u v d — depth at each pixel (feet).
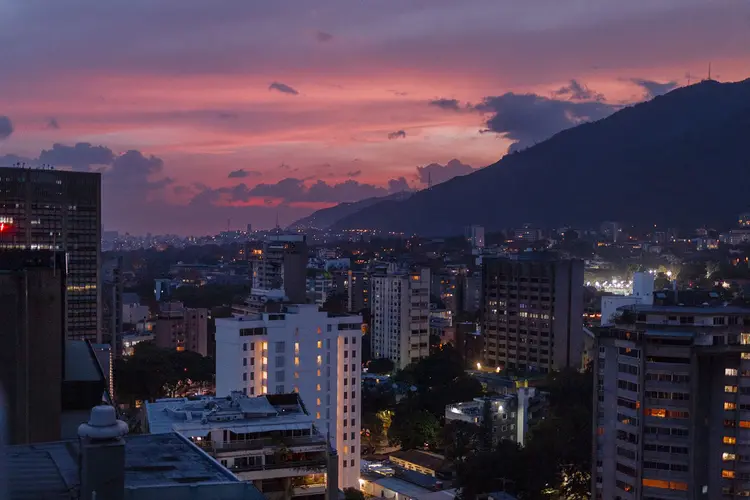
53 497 75.25
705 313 488.85
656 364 486.79
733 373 474.49
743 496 471.62
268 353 631.56
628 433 500.33
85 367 172.35
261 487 328.08
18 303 131.75
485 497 571.69
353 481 652.89
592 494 526.98
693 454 477.77
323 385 652.89
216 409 383.86
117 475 76.33
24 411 130.41
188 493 84.07
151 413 390.42
